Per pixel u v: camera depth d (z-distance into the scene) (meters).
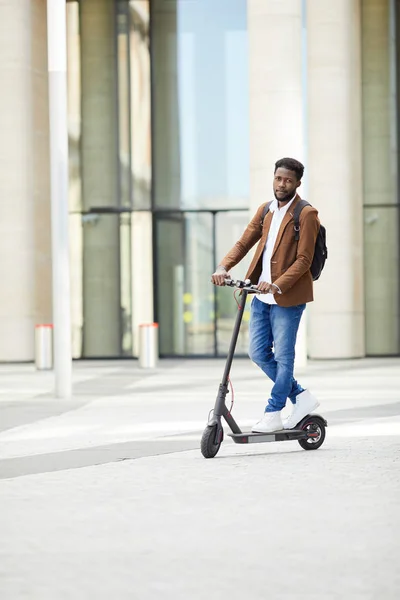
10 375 24.02
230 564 5.72
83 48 30.62
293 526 6.72
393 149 30.41
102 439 11.64
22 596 5.11
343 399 16.64
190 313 30.27
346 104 28.53
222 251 30.31
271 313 10.11
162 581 5.36
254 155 26.28
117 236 30.47
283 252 9.99
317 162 28.56
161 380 21.66
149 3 30.52
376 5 30.41
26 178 28.98
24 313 28.95
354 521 6.87
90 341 30.47
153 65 30.56
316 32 28.52
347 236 28.62
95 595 5.11
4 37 28.94
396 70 30.42
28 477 8.91
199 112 30.45
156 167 30.47
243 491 8.05
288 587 5.22
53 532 6.63
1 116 28.95
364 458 9.77
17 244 28.91
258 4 26.17
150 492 8.06
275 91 26.11
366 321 30.30
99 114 30.55
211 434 9.87
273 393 10.15
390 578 5.39
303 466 9.29
